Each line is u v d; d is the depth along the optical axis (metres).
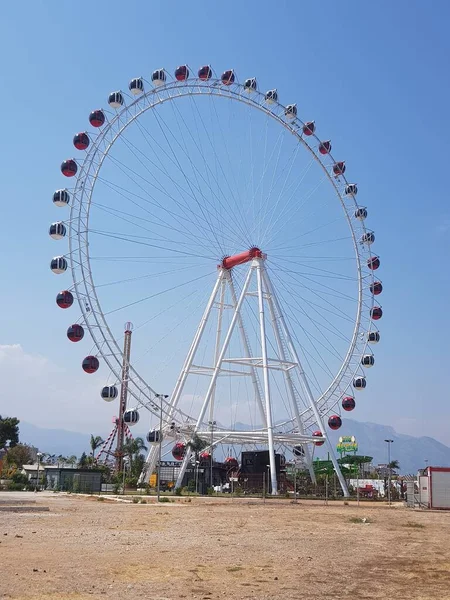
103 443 167.62
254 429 121.12
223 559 26.23
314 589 20.14
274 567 24.45
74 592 18.53
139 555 26.83
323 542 33.88
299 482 121.56
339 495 106.25
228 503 73.75
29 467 158.00
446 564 26.23
